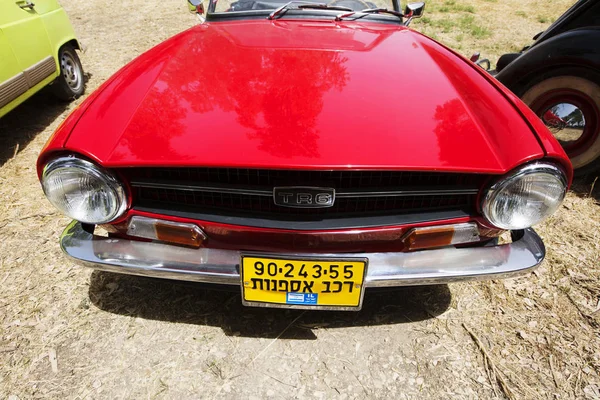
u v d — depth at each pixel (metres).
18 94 2.81
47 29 3.23
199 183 1.25
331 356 1.54
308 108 1.32
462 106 1.38
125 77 1.57
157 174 1.27
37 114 3.45
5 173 2.62
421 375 1.49
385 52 1.76
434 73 1.59
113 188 1.23
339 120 1.28
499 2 7.40
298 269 1.26
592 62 2.27
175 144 1.20
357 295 1.32
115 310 1.69
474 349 1.57
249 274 1.29
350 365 1.51
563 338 1.62
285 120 1.27
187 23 5.83
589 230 2.20
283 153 1.16
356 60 1.65
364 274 1.27
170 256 1.35
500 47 5.18
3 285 1.79
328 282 1.29
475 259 1.35
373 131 1.24
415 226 1.30
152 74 1.55
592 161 2.49
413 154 1.18
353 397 1.42
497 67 3.12
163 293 1.77
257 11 2.21
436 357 1.54
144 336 1.59
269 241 1.34
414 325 1.66
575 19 2.48
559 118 2.54
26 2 3.02
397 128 1.26
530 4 7.29
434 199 1.31
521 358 1.54
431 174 1.25
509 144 1.23
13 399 1.38
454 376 1.48
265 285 1.32
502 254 1.37
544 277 1.89
